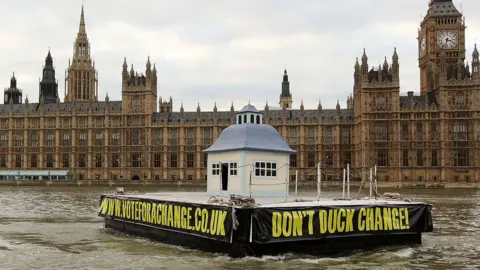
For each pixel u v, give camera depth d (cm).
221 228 3494
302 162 17925
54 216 6300
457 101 15950
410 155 16150
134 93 18700
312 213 3588
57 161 19125
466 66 16500
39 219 5969
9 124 19512
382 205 3900
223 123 18275
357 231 3766
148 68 18650
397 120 16088
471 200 9388
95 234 4747
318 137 17838
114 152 18800
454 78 15975
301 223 3541
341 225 3697
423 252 3850
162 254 3700
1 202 8644
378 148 16200
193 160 18475
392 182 15500
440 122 15975
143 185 15588
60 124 19238
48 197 10012
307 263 3391
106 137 18788
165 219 4100
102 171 18812
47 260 3553
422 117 16138
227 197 4478
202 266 3297
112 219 4944
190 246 3894
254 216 3406
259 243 3409
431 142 16075
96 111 18950
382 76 16425
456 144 15888
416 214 4044
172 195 4903
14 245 4166
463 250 3938
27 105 19525
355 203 3841
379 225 3869
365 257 3619
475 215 6519
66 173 18750
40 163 19250
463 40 18088
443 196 10731
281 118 18225
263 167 4641
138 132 18662
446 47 18075
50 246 4103
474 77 15800
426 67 18875
